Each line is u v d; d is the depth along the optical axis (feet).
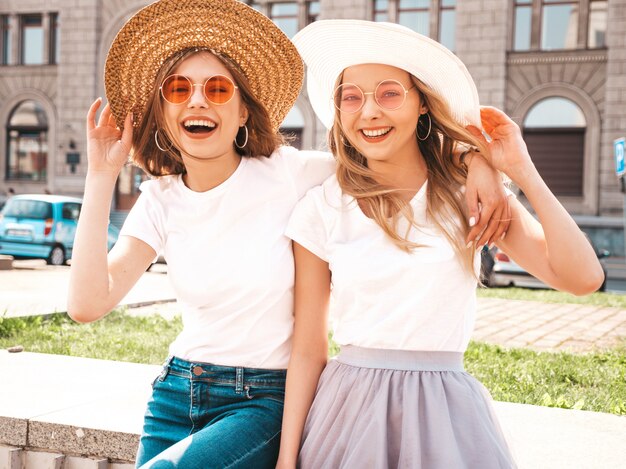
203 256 8.11
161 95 8.14
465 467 6.83
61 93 90.12
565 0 76.89
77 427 10.34
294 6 83.82
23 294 30.37
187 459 7.09
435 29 80.12
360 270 7.40
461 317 7.38
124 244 8.27
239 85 8.28
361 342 7.46
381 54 7.71
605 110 75.46
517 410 12.23
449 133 7.99
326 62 8.33
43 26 91.56
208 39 8.34
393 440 7.18
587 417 11.84
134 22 8.20
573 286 7.16
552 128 77.56
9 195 87.45
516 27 78.64
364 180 7.87
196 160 8.04
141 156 8.69
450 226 7.48
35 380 13.25
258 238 8.06
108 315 24.59
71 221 54.03
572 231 7.10
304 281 7.99
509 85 78.33
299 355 7.93
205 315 8.20
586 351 22.02
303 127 81.87
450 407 7.16
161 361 17.47
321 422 7.47
